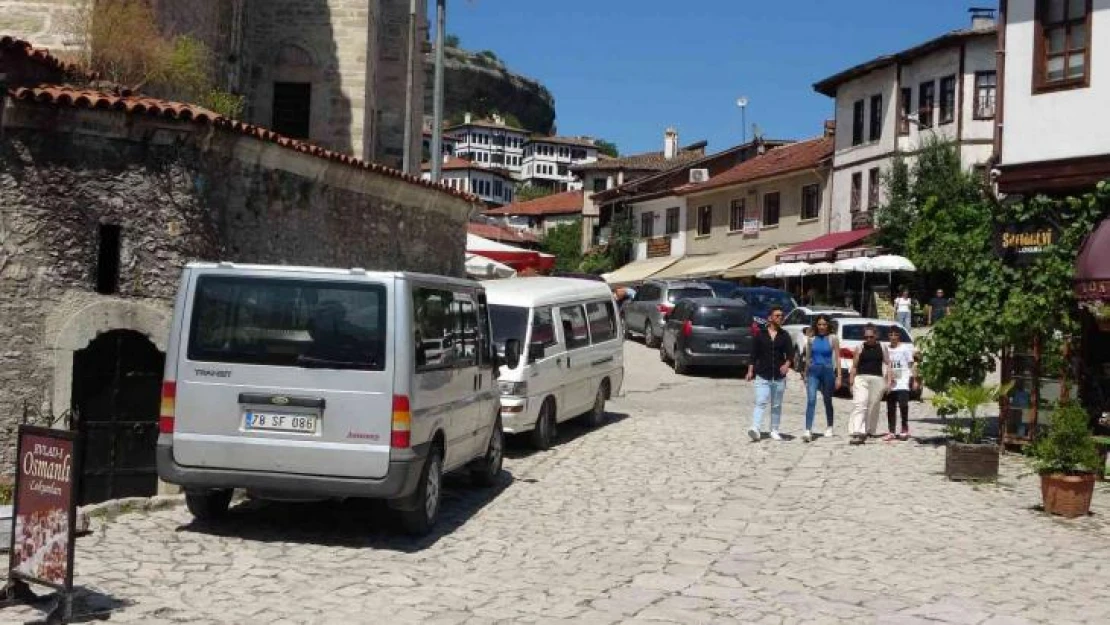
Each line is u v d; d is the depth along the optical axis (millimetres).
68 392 11555
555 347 15367
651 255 59188
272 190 13328
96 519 9352
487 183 111062
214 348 8766
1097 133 16906
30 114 11219
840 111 43875
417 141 29656
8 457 11336
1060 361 14438
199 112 11727
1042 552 9406
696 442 15945
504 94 154000
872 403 16188
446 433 9828
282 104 23828
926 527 10383
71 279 11531
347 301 8781
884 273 37250
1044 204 15109
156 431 12172
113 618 6598
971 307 14875
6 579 7270
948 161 36531
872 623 6992
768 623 6945
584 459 14203
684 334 26391
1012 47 18031
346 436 8609
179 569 7875
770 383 16219
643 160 73250
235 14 22266
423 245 18453
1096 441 12484
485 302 11609
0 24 14648
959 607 7457
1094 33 16969
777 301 32406
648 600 7465
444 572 8156
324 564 8242
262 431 8672
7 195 11266
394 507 8938
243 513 9922
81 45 14633
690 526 10188
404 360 8672
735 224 51344
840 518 10727
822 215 44531
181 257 11938
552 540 9445
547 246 74125
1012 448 15484
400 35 28125
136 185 11734
